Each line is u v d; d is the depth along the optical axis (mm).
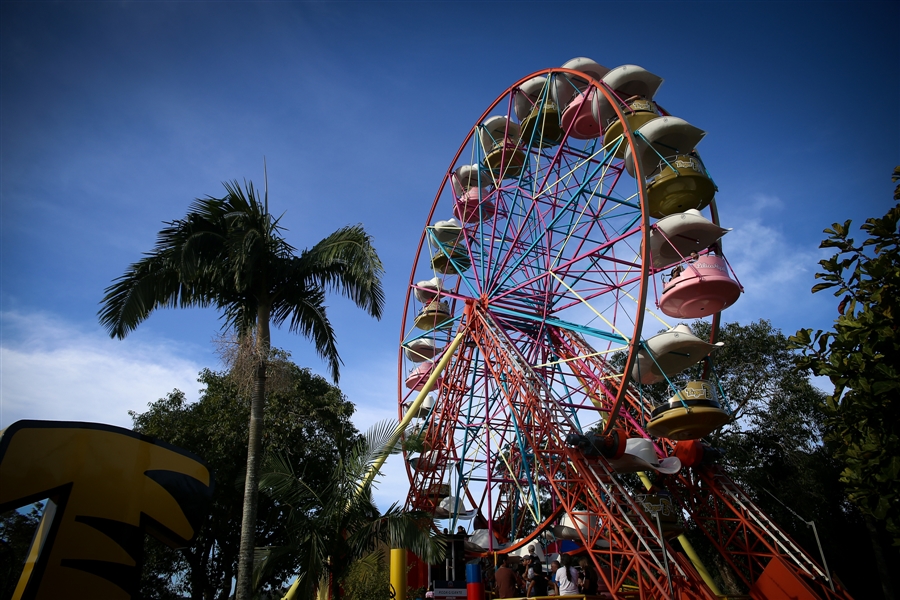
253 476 15969
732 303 24516
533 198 29000
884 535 31812
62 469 12625
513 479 30453
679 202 25156
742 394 37719
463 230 34469
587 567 22312
